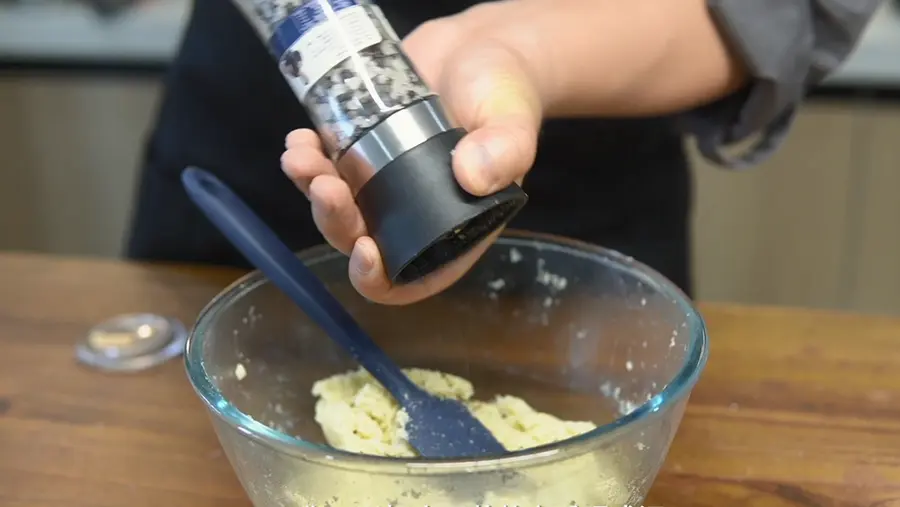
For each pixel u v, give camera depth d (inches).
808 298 54.4
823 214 52.0
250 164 32.3
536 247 22.7
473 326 23.3
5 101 55.2
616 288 21.9
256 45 31.5
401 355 23.1
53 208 58.7
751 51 26.0
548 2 24.0
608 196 32.2
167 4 54.4
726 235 53.5
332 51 17.7
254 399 21.3
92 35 52.6
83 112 55.2
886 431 22.6
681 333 20.0
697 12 25.6
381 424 21.1
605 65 23.9
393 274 17.3
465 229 18.3
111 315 27.3
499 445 20.3
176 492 21.3
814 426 22.8
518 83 20.1
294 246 32.2
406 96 17.5
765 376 24.4
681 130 30.0
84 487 21.4
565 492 17.6
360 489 17.5
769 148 29.2
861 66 47.4
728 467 21.7
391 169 17.2
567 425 21.3
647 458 18.4
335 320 21.8
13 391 24.3
